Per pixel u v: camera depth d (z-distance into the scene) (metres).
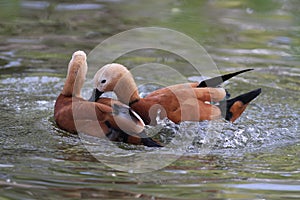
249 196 14.47
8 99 22.23
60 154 17.14
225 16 34.75
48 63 26.50
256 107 22.12
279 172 16.12
